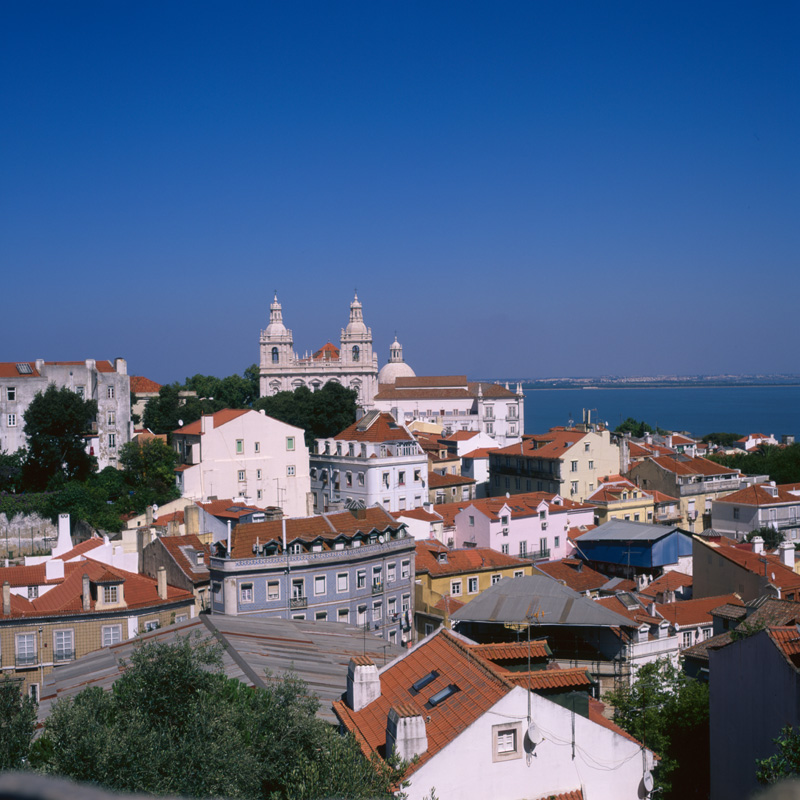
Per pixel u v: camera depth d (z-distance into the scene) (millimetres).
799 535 133375
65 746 30109
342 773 30484
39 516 115000
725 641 52219
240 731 32812
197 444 136375
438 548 98000
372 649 58250
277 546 81812
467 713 33812
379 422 142875
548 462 150375
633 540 100938
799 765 30219
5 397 125562
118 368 137250
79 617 75750
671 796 44000
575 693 35844
